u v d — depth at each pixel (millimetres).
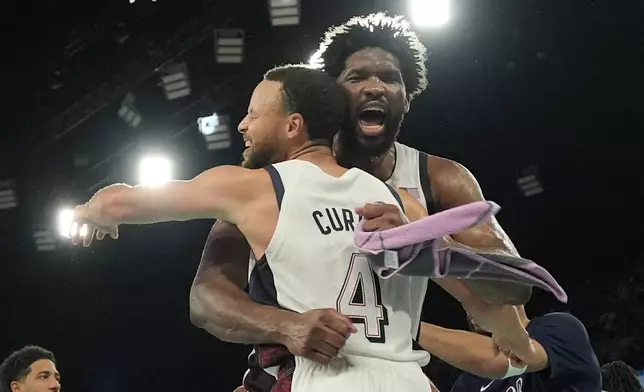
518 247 10328
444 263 1920
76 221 2074
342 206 2039
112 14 8039
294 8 7727
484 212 1769
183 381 10727
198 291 2148
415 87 2895
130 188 2037
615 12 8477
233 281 2178
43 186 8711
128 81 8164
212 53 8406
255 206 2002
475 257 1898
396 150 2908
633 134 9688
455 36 8539
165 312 10734
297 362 1993
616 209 10086
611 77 9156
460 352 3092
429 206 2910
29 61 8258
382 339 1972
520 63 8906
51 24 8195
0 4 8102
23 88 8336
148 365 10711
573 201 10156
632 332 9336
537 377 3438
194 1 7996
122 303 10672
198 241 10523
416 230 1815
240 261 2209
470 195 2883
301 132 2182
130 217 2012
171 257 10578
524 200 10195
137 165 8680
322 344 1865
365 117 2670
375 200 2088
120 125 8641
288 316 1917
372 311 1981
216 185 2012
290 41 8305
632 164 9867
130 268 10523
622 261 10055
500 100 9375
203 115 8539
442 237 1859
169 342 10750
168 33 8086
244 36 8094
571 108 9508
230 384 10703
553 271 10289
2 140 8492
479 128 9703
